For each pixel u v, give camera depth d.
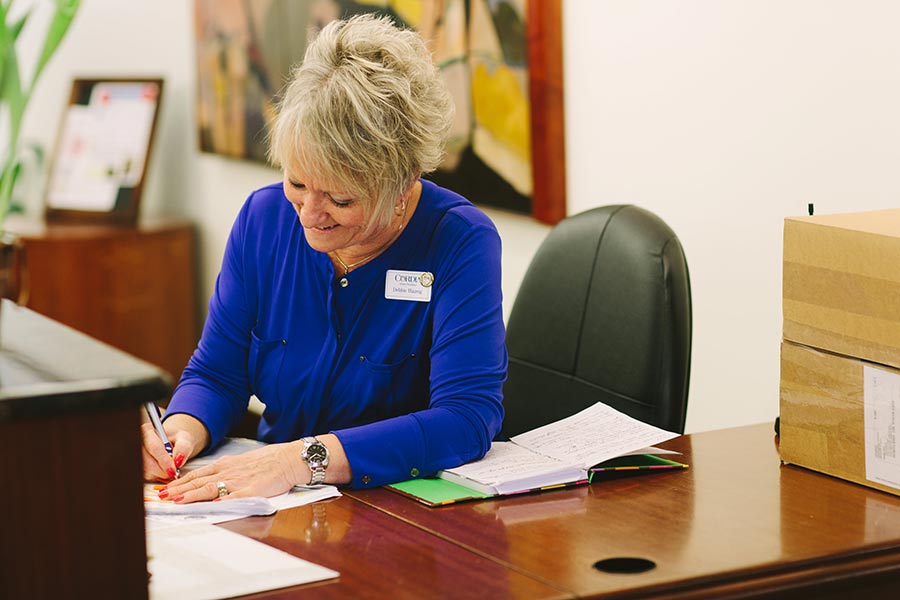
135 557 0.98
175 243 4.94
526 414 2.22
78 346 1.06
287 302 1.94
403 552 1.37
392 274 1.88
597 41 2.90
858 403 1.60
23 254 3.52
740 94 2.51
